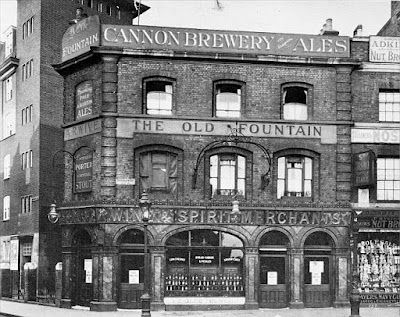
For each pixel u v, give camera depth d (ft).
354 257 85.87
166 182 90.12
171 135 90.17
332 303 90.79
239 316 80.94
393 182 93.04
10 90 140.97
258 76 92.17
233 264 90.63
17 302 118.83
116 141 89.25
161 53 89.86
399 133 93.45
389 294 91.76
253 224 90.07
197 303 88.89
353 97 93.76
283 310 87.56
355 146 92.99
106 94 89.30
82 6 136.56
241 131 90.94
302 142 91.76
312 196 91.86
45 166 123.95
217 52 90.84
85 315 82.64
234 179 91.30
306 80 92.68
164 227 88.99
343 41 93.71
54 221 93.04
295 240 90.33
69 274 94.84
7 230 137.80
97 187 90.07
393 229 92.17
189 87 91.04
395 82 94.43
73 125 95.45
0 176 144.15
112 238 87.92
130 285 88.58
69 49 96.94
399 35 112.88
